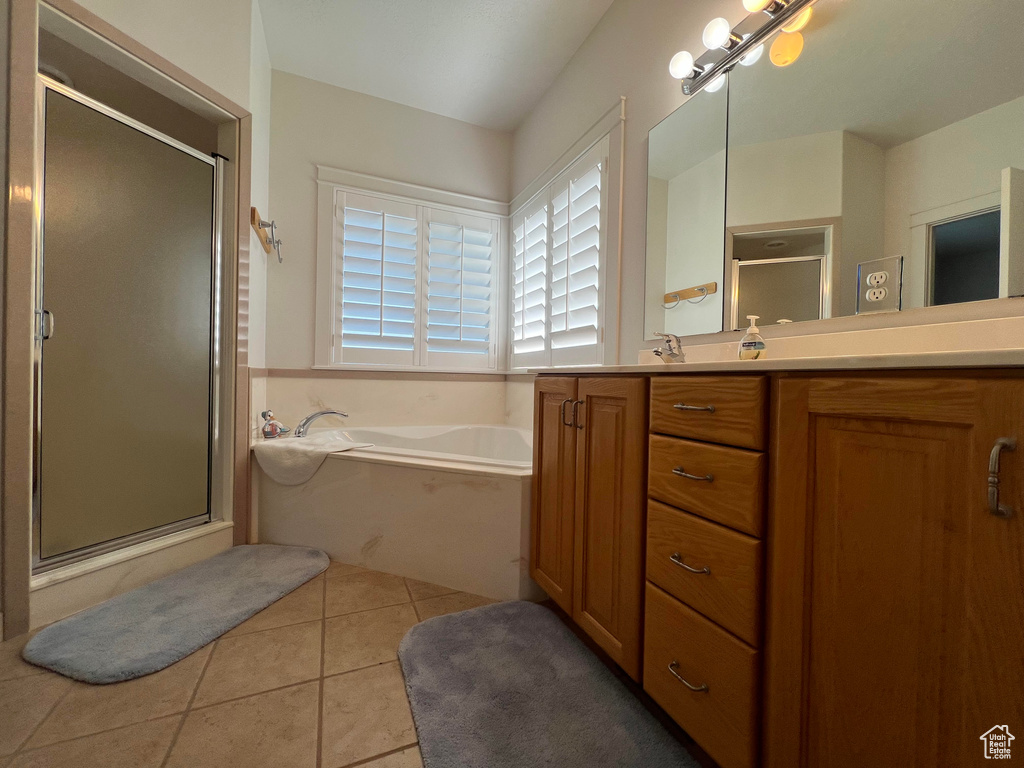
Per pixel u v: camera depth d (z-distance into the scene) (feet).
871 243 3.71
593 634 4.08
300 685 3.83
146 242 5.87
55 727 3.31
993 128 3.00
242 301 6.93
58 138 4.99
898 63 3.55
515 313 10.53
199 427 6.54
